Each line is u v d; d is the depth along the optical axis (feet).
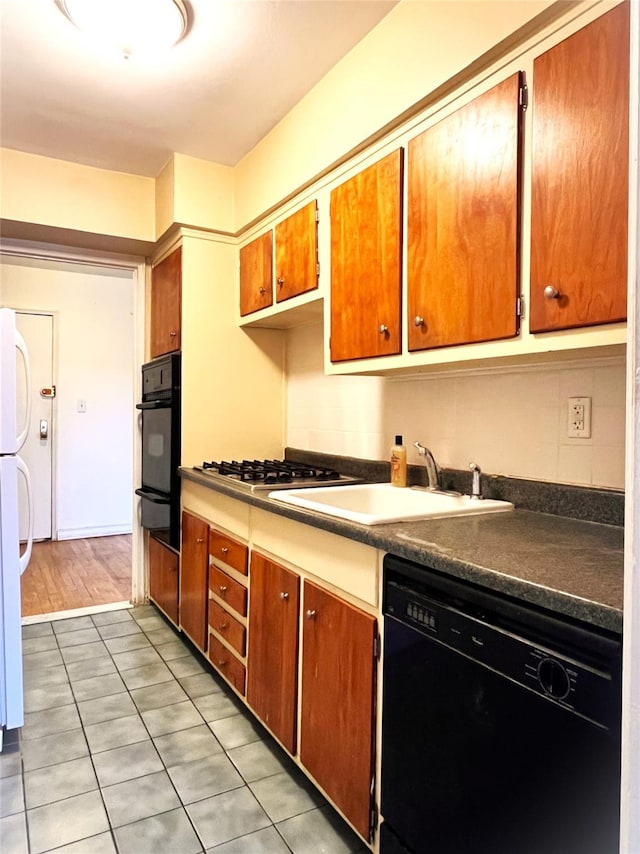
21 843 4.83
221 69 6.48
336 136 6.36
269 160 7.98
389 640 4.26
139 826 5.06
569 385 5.10
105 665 8.29
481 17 4.42
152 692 7.50
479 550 3.82
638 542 1.96
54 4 5.42
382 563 4.37
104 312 16.69
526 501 5.45
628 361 2.01
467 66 4.57
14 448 6.68
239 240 9.39
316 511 5.36
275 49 6.10
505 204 4.35
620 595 2.86
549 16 3.96
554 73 3.95
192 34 5.86
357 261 6.13
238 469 8.18
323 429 8.87
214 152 8.71
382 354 5.79
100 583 12.27
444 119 4.94
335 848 4.85
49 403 15.96
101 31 5.77
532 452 5.46
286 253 7.75
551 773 2.97
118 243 9.91
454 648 3.62
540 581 3.11
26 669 8.13
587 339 3.80
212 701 7.29
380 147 5.81
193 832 5.00
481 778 3.40
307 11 5.49
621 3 3.53
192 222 8.93
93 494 16.66
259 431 9.81
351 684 4.70
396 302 5.57
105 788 5.56
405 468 6.73
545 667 3.01
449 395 6.44
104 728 6.63
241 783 5.68
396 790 4.16
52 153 8.75
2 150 8.55
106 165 9.18
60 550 15.01
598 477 4.87
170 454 9.20
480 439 6.04
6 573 6.43
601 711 2.73
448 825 3.66
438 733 3.76
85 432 16.49
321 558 5.22
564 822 2.89
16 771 5.80
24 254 9.77
